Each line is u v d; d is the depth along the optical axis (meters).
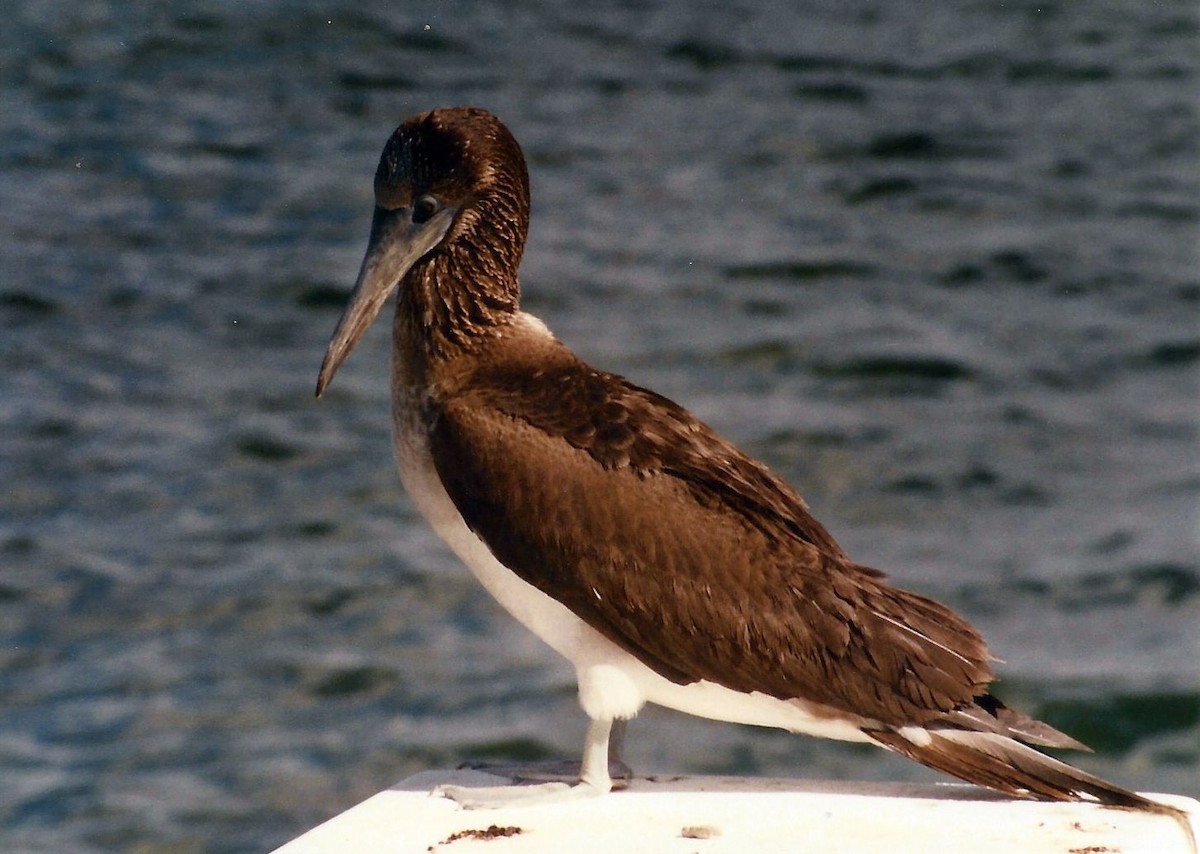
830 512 18.81
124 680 15.09
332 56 35.66
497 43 37.84
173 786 13.63
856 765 14.06
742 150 32.12
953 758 6.70
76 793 13.48
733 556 6.93
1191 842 6.16
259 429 19.94
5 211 26.81
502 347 7.48
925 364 22.78
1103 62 38.72
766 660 6.89
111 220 26.72
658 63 37.41
